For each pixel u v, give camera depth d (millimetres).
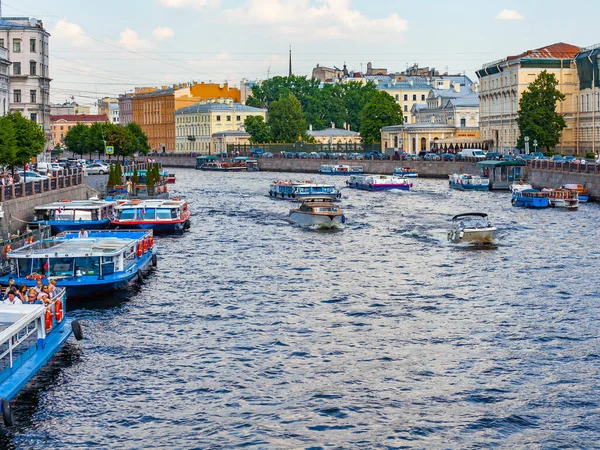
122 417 32438
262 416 32469
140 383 35562
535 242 69812
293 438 30766
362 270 58312
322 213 80500
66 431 31312
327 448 30062
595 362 37719
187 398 34094
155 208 77438
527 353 38969
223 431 31297
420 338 41344
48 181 81500
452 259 62281
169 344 40469
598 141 150750
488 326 43312
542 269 57812
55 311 39625
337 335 41906
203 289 52000
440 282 54031
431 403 33562
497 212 93062
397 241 71750
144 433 31156
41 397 34156
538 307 47062
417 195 119750
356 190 131750
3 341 32469
